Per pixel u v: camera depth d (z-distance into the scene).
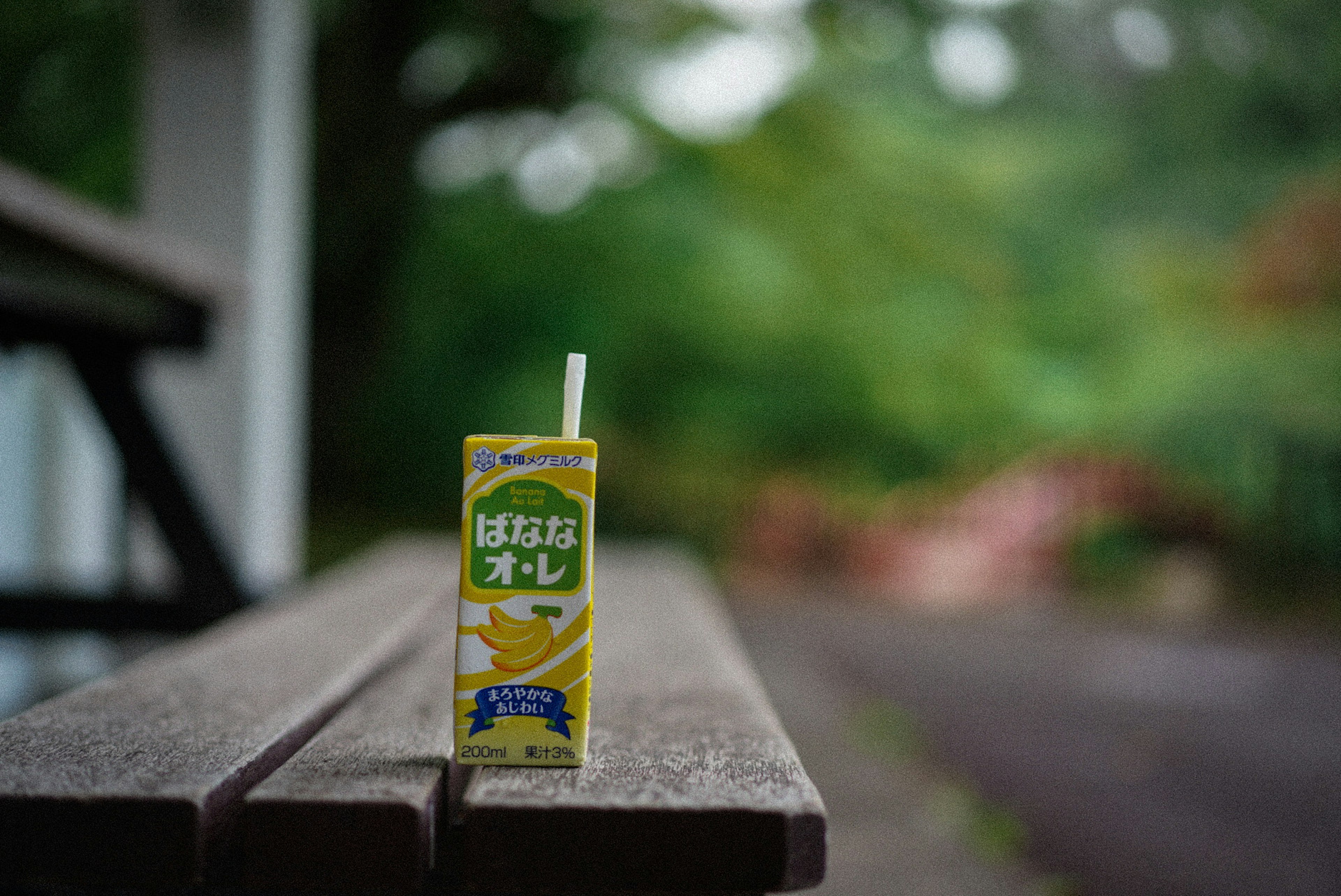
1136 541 11.70
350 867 0.72
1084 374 12.38
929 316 12.20
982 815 3.19
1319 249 11.50
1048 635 7.98
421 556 2.81
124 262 1.72
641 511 12.41
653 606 1.96
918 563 11.36
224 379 3.33
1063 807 3.48
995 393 12.06
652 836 0.73
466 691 0.85
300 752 0.86
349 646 1.38
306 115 4.38
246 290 2.35
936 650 7.02
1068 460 11.83
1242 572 11.06
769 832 0.73
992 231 12.31
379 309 11.34
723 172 9.84
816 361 12.59
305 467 11.20
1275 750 4.48
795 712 4.57
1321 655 7.36
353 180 10.45
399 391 12.60
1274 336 11.33
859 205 10.11
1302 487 11.35
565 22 10.48
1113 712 5.20
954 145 13.34
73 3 5.86
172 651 1.33
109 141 6.32
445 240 11.81
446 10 10.34
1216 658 7.11
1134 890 2.74
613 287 12.27
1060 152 13.79
